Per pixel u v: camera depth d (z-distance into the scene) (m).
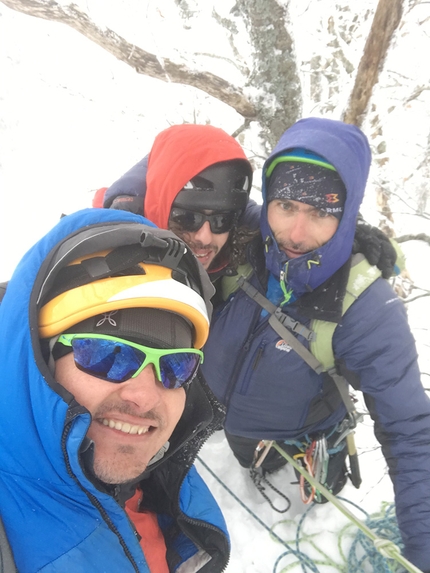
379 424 1.31
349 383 1.39
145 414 0.75
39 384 0.65
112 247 0.76
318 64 3.92
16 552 0.66
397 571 1.48
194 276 0.89
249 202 1.74
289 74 2.16
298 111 2.28
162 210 1.42
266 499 1.83
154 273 0.78
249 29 2.13
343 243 1.28
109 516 0.73
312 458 1.62
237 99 2.24
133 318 0.75
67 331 0.73
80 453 0.68
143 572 0.77
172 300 0.76
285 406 1.49
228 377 1.51
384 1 1.64
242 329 1.43
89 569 0.69
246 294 1.46
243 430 1.62
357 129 1.29
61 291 0.73
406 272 3.43
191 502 1.01
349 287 1.29
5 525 0.67
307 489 1.85
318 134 1.23
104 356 0.73
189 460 0.98
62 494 0.70
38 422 0.65
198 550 1.03
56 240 0.79
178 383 0.80
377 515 1.72
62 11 1.98
